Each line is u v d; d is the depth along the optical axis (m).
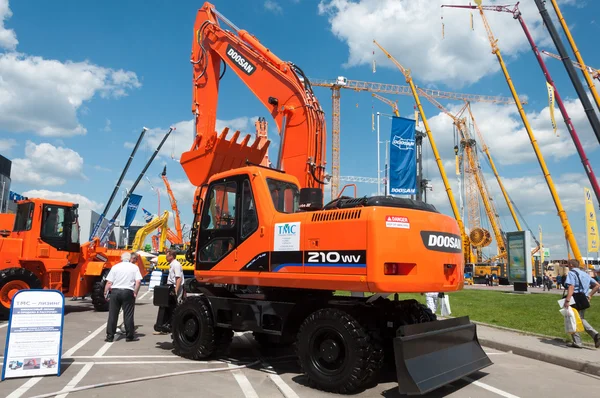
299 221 6.40
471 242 60.44
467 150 76.06
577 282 9.01
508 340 9.66
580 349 8.66
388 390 5.91
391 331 6.50
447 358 6.06
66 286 13.66
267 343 8.70
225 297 7.50
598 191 25.72
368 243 5.59
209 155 9.31
